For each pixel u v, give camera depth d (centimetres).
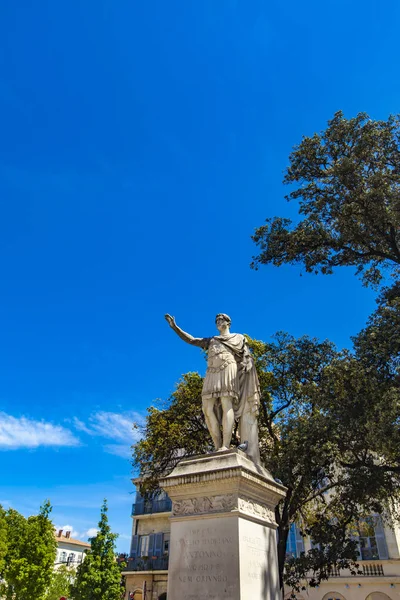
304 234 1445
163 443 1680
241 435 632
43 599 2720
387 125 1377
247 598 464
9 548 2938
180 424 1681
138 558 3212
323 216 1438
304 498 1559
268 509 580
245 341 686
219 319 692
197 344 688
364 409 1172
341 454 1343
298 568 1510
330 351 1641
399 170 1370
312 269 1508
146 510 3394
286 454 1313
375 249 1439
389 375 1187
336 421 1213
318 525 1595
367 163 1391
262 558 524
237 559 473
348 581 2514
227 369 636
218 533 498
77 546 6069
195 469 560
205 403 635
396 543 2481
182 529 525
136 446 1781
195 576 489
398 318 1168
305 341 1692
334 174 1376
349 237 1386
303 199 1487
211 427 626
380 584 2442
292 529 2780
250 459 584
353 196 1337
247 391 650
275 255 1521
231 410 615
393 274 1471
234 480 517
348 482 1393
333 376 1258
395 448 1043
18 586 2602
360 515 1688
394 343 1154
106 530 2720
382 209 1270
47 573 2692
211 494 530
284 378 1625
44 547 2733
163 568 3066
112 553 2669
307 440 1273
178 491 552
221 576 473
